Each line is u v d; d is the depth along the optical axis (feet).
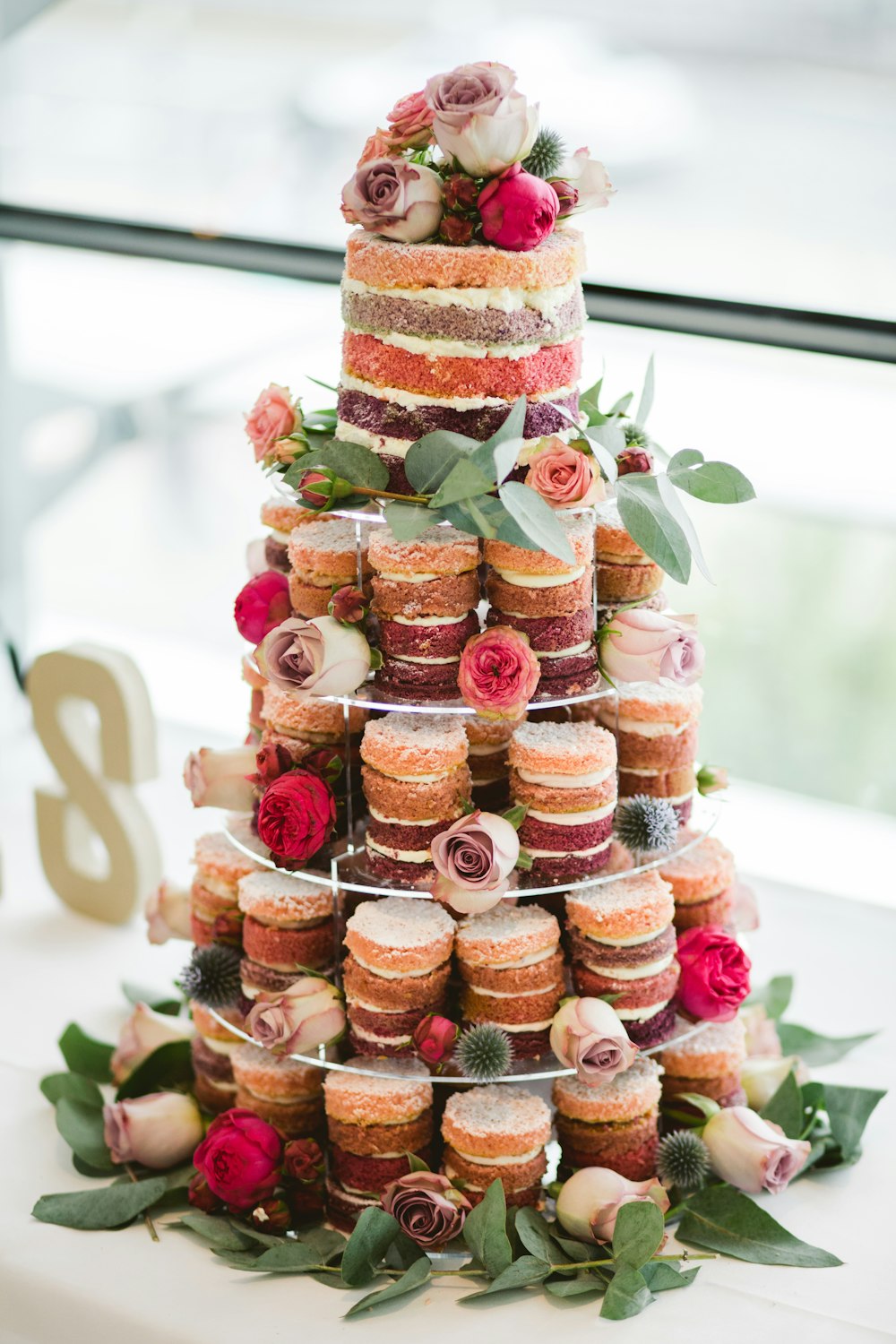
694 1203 4.21
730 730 7.82
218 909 4.64
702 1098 4.40
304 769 4.17
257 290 7.63
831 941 6.06
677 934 4.49
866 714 7.50
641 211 6.50
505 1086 4.23
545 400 3.96
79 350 8.22
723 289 6.36
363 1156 4.14
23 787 7.18
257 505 8.86
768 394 7.02
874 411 6.98
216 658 8.98
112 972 5.74
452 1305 3.91
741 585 7.62
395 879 4.06
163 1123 4.46
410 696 3.97
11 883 6.42
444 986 4.11
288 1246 4.04
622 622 4.09
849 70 6.06
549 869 4.09
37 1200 4.38
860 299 6.21
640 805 4.25
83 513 9.04
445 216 3.88
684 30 6.30
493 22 6.63
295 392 7.46
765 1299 3.96
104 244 7.31
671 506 3.88
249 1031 4.27
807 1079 4.74
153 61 7.07
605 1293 3.95
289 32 6.85
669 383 7.07
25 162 7.41
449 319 3.81
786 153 6.21
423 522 3.73
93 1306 3.91
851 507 7.25
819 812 7.53
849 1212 4.37
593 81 6.50
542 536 3.63
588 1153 4.21
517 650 3.77
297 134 6.95
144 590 9.48
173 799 7.12
